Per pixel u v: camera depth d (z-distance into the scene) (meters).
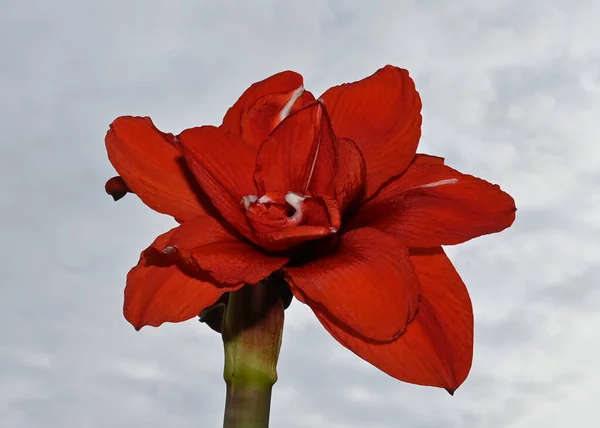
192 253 0.63
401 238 0.68
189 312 0.64
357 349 0.64
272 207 0.66
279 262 0.65
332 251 0.66
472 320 0.66
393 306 0.63
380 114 0.70
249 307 0.67
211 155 0.66
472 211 0.68
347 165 0.67
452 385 0.65
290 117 0.66
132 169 0.68
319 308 0.65
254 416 0.67
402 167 0.69
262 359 0.67
